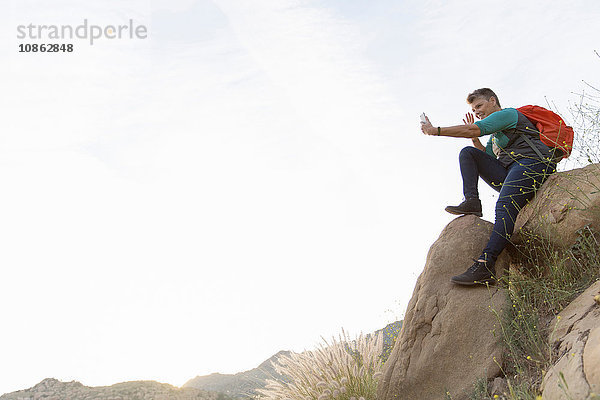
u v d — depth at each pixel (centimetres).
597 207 389
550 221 411
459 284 422
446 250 445
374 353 507
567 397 250
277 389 514
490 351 381
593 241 390
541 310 382
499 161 466
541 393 298
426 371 404
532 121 441
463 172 462
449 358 398
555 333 340
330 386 469
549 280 403
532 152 429
